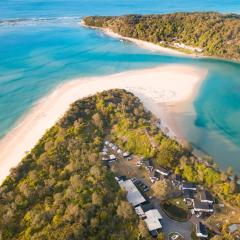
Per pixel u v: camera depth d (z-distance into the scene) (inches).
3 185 3693.4
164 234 3142.2
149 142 4507.9
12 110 5693.9
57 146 4345.5
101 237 3004.4
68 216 3097.9
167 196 3617.1
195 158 4318.4
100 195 3417.8
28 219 3181.6
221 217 3373.5
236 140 5019.7
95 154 4156.0
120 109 5438.0
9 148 4576.8
